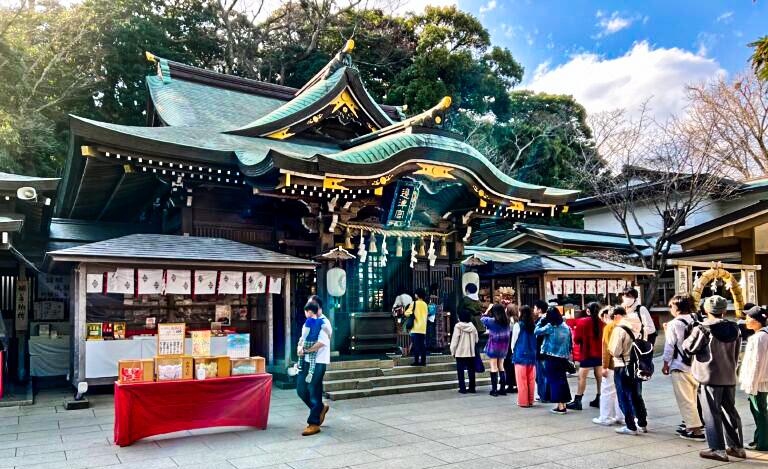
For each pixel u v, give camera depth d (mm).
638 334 7523
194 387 7234
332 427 7875
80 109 28828
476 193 13781
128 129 12172
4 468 5848
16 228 10547
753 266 13555
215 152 12016
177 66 18328
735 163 24391
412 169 12555
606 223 28031
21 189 11578
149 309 11938
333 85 15648
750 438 7344
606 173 23141
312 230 12773
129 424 6766
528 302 16250
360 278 13867
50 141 24875
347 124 16344
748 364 6676
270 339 11484
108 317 11492
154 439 7121
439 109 13078
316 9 36000
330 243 12750
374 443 6941
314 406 7469
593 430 7699
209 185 12805
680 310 7336
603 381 8117
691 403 7199
